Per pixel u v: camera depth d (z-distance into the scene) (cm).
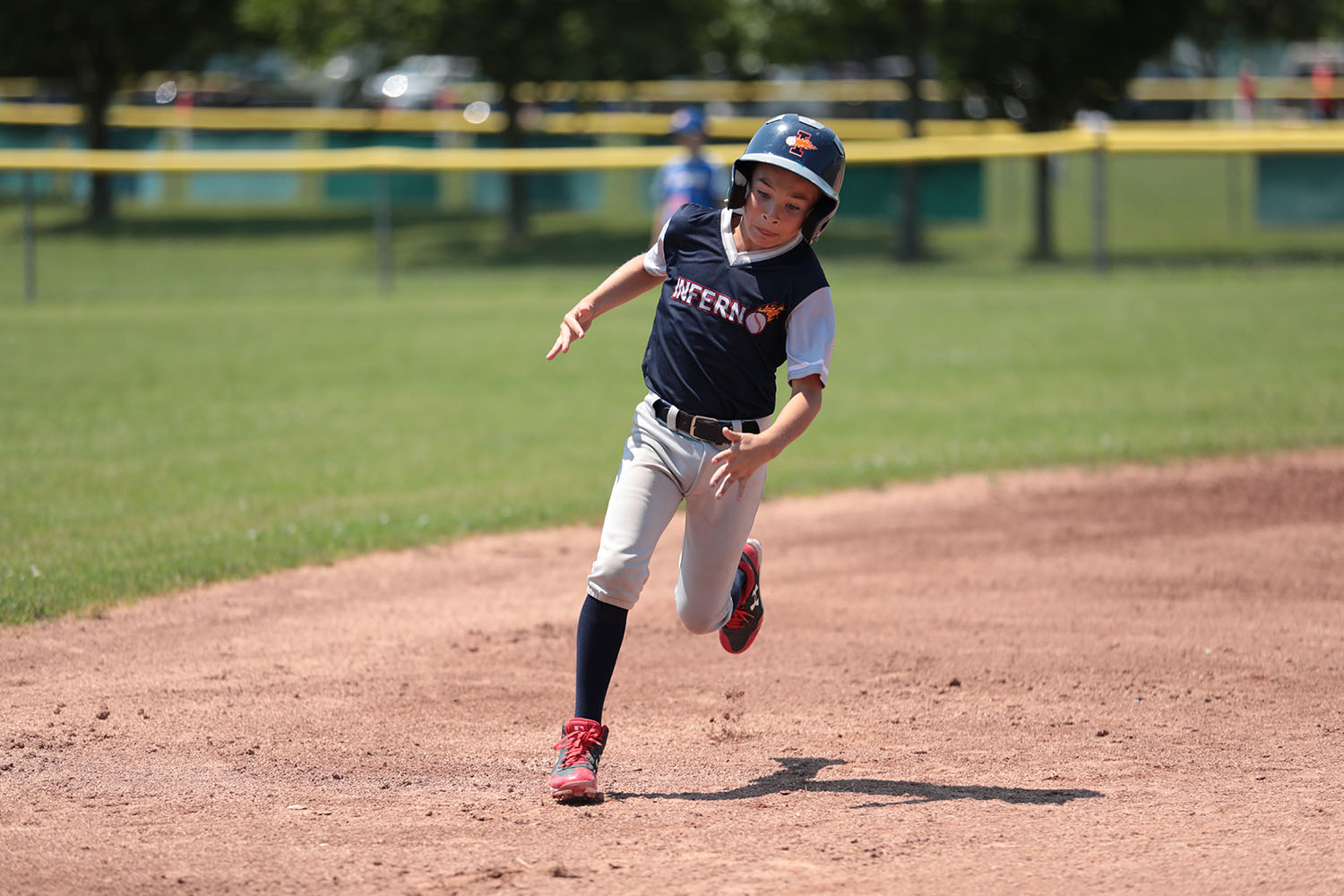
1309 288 6569
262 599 2288
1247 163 10962
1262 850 1280
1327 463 3325
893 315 5981
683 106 11406
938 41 7669
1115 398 4156
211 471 3212
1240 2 8394
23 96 12562
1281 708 1756
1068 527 2800
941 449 3519
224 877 1243
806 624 2181
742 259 1411
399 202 10931
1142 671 1916
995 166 10506
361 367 4809
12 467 3216
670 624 2202
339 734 1673
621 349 5228
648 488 1453
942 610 2242
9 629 2061
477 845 1321
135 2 9700
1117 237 8775
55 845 1319
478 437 3666
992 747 1625
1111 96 8000
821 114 11562
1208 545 2636
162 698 1792
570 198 10294
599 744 1467
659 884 1216
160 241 9262
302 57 8569
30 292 6762
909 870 1245
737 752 1623
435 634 2111
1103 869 1241
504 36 8306
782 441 1366
